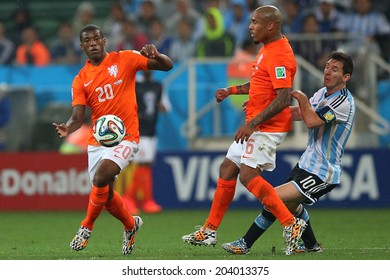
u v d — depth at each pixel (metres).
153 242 33.69
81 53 61.66
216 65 51.22
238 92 29.05
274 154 26.88
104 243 33.31
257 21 26.45
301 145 50.34
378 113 50.78
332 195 49.69
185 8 62.84
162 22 62.56
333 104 26.69
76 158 50.94
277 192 27.05
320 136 27.00
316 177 26.92
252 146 26.64
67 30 62.34
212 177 50.31
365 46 51.09
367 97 50.47
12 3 70.81
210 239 27.78
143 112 47.09
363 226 39.81
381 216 44.75
